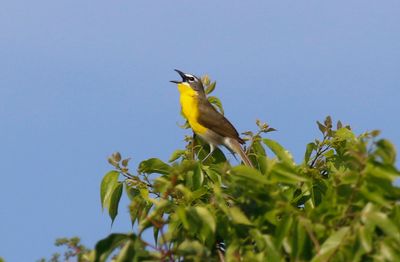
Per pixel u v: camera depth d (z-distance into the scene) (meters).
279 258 10.48
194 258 10.77
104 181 14.70
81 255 10.62
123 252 10.39
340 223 10.49
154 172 14.75
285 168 10.98
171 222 11.50
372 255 9.82
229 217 11.39
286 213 10.46
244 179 11.05
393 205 10.38
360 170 10.29
